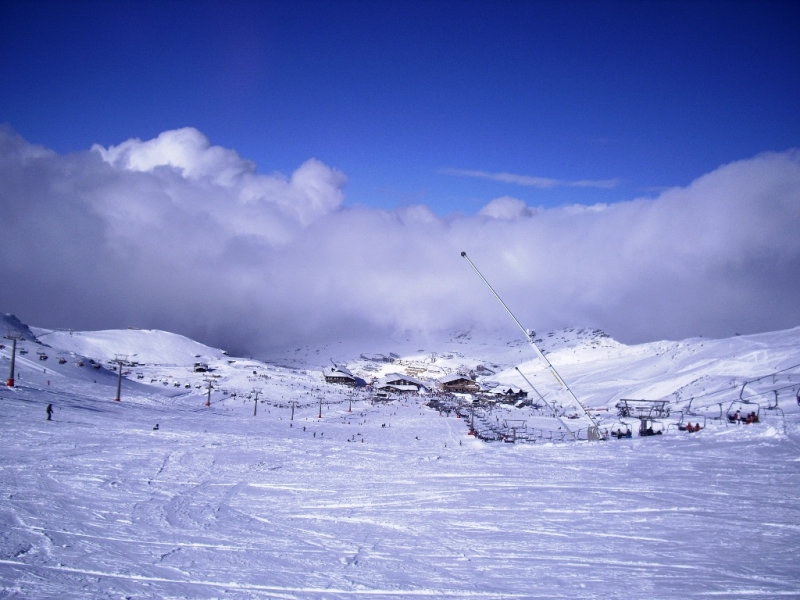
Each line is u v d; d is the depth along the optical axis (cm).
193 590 1116
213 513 1866
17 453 2833
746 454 3042
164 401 8219
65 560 1269
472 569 1282
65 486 2133
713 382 8594
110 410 5772
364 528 1692
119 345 18525
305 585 1166
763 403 5791
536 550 1433
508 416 9725
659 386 9950
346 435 5756
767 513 1797
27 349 9750
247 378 14038
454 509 1952
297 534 1616
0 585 1085
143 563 1280
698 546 1441
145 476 2489
